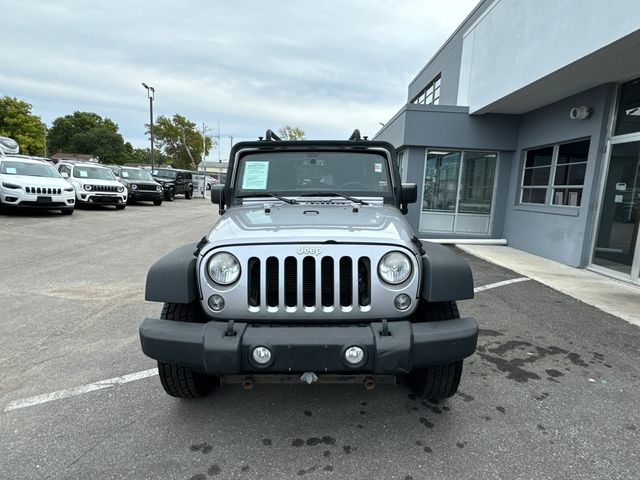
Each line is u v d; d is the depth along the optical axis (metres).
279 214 2.92
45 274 6.22
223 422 2.63
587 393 3.10
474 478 2.17
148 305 4.91
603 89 7.25
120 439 2.44
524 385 3.20
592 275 7.14
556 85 7.47
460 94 12.38
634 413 2.84
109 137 84.44
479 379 3.29
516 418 2.74
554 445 2.46
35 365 3.35
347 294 2.35
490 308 5.13
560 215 8.30
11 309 4.66
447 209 10.96
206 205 22.50
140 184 19.19
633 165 6.68
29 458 2.26
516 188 10.25
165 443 2.41
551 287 6.20
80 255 7.64
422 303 2.65
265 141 3.58
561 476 2.20
